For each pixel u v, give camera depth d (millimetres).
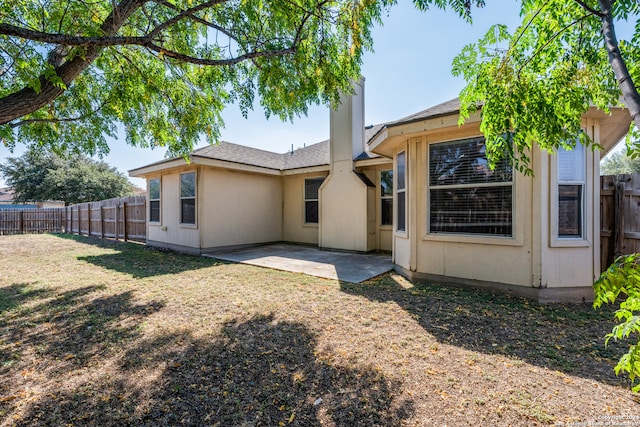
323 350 2830
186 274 6086
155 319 3662
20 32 2529
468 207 4816
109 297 4555
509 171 4426
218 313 3848
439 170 5086
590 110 3945
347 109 8859
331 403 2082
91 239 12609
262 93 4930
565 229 4242
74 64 3336
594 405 1990
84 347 2938
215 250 8867
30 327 3432
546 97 2184
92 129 5906
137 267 6852
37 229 16266
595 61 2139
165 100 5480
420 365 2545
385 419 1910
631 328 1307
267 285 5199
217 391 2232
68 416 1973
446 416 1918
